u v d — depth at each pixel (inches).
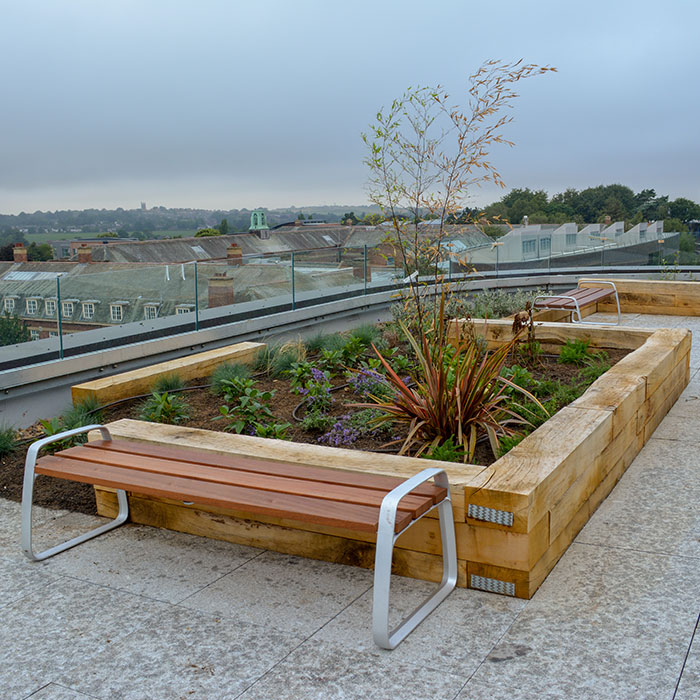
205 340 358.9
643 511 159.8
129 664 109.9
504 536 123.3
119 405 247.4
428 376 180.9
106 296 310.3
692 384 272.5
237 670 107.0
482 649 109.4
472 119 212.4
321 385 227.9
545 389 224.1
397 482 132.0
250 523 151.3
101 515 171.8
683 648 107.0
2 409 258.7
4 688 105.0
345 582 134.6
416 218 239.0
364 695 99.4
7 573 142.9
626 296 434.9
